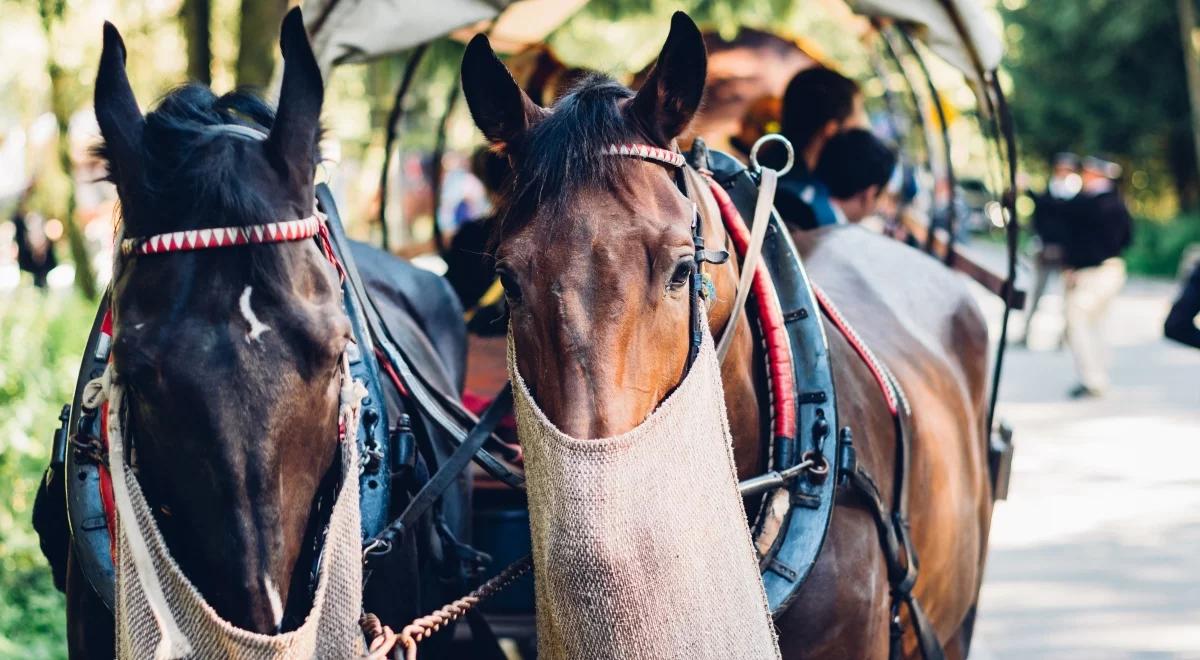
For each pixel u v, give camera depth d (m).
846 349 3.57
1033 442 10.61
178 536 2.48
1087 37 31.53
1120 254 12.68
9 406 6.93
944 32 4.45
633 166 2.60
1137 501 8.70
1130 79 31.89
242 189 2.47
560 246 2.49
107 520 2.81
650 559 2.42
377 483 3.13
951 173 5.84
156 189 2.48
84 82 10.80
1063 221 12.78
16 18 9.20
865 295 4.30
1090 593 6.91
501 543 4.21
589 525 2.37
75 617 3.06
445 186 16.94
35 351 7.92
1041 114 32.41
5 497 6.43
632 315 2.47
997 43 4.45
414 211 17.45
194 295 2.41
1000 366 4.80
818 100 5.25
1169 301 22.33
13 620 5.63
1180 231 27.86
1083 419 11.59
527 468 2.51
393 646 2.80
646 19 13.06
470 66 2.73
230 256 2.45
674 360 2.55
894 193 7.50
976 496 4.34
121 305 2.46
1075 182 15.46
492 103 2.74
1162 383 13.59
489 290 5.47
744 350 3.09
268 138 2.58
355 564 2.58
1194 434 10.84
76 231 11.59
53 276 19.12
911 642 3.84
